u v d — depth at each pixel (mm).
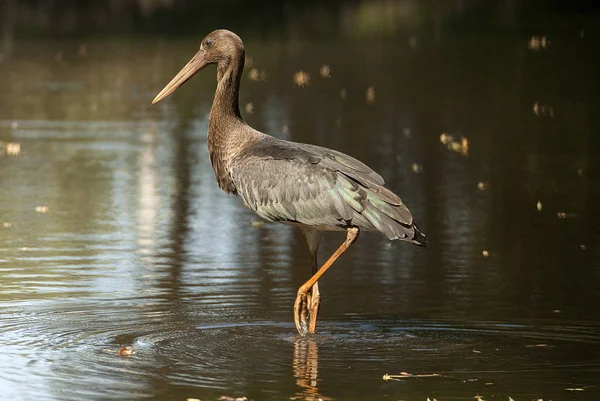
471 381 8898
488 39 38844
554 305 11305
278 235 14469
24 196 16469
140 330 10297
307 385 8742
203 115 24719
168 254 13305
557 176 18234
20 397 8352
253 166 10766
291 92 27766
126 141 21375
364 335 10281
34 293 11508
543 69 31484
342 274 12617
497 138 21750
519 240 14180
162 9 51281
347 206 10070
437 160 19594
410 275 12555
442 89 28328
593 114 24312
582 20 44062
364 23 46156
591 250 13641
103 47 37188
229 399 8375
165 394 8469
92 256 13125
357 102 26219
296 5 54438
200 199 16609
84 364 9227
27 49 36531
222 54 11633
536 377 9016
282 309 11141
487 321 10773
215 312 10984
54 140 21312
